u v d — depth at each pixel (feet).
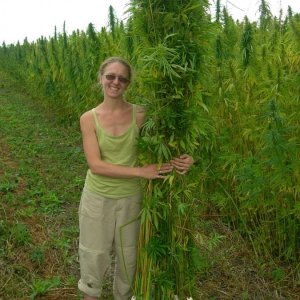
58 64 24.84
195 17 5.25
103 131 5.85
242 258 9.29
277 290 8.27
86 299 6.72
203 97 6.16
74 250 9.72
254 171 8.32
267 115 7.97
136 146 5.95
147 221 5.92
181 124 5.50
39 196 12.75
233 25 11.94
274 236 9.49
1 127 21.84
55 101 24.86
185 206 5.59
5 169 15.01
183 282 6.13
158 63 5.16
